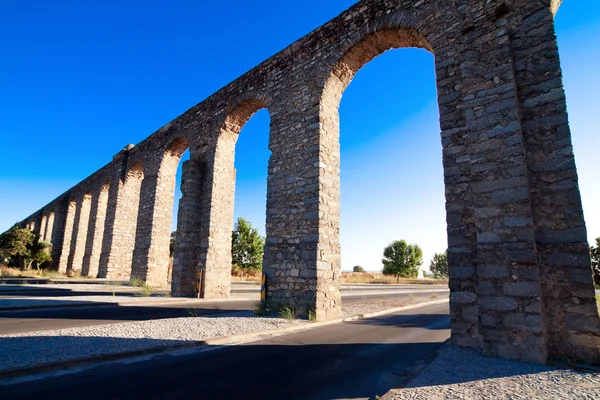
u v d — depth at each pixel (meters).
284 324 8.79
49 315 9.70
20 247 30.44
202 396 4.11
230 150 15.98
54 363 4.95
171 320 8.86
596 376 4.94
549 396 4.10
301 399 4.09
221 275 15.07
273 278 11.03
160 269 18.92
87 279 22.55
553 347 5.93
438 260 59.72
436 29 8.69
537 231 6.38
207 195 15.27
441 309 14.66
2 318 9.09
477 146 7.13
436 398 4.02
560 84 6.57
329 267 10.44
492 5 7.61
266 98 13.10
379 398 4.00
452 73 8.22
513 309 6.10
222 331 7.66
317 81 11.33
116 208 23.31
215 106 15.84
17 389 4.20
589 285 5.78
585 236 5.95
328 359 5.90
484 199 6.82
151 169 20.27
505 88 6.98
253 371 5.11
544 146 6.57
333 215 10.93
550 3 6.98
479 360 5.89
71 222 33.62
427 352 6.59
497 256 6.46
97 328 7.58
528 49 7.05
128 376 4.79
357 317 11.21
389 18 9.72
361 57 11.07
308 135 11.14
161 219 19.28
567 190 6.22
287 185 11.41
